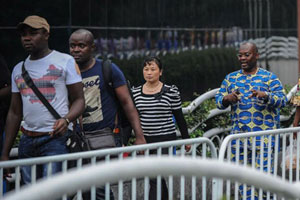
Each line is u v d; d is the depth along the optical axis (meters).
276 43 17.52
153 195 9.66
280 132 9.03
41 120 7.43
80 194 6.81
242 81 10.27
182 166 4.27
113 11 12.37
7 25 11.62
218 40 15.15
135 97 9.80
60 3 11.57
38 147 7.49
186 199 10.66
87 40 8.40
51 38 11.62
